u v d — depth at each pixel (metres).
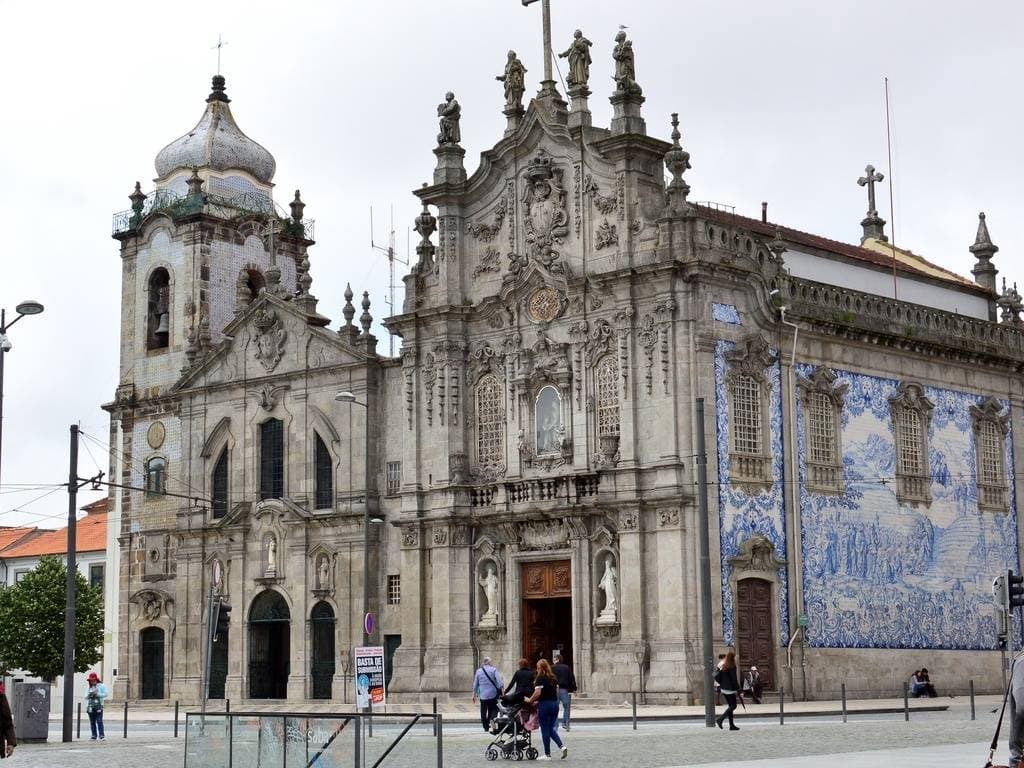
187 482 68.44
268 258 75.75
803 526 55.84
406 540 59.50
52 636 74.56
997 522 65.56
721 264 54.00
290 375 65.31
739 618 53.03
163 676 68.81
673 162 54.75
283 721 25.77
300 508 64.12
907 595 60.03
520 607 56.84
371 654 34.91
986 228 75.50
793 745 33.59
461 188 60.06
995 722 41.25
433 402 59.53
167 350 72.56
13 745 23.00
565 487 55.06
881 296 62.31
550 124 57.56
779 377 56.03
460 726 45.59
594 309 55.62
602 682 53.50
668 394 53.00
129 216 75.69
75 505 44.09
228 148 76.12
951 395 64.25
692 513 52.44
